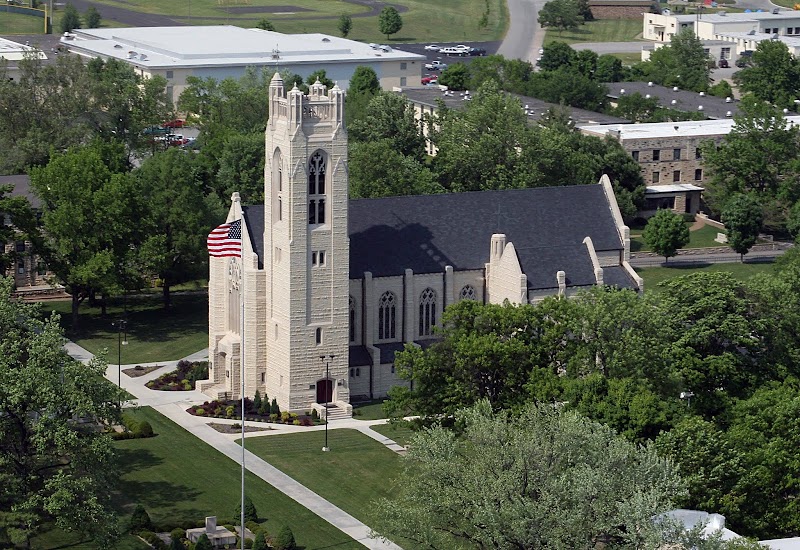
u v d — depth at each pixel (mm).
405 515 198750
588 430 199125
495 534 188875
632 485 190000
